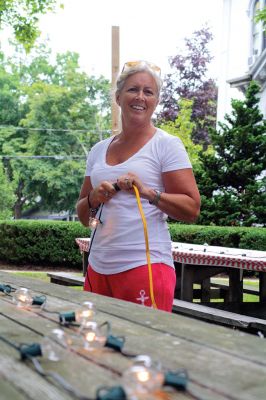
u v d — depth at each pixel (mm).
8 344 1229
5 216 23734
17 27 10680
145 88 2342
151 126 2451
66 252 10148
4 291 2039
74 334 1324
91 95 28938
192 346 1231
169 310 2295
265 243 8844
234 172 11742
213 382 977
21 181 30094
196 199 2314
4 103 31391
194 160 19062
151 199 2230
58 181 27828
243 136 11781
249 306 5328
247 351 1188
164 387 930
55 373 1007
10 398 873
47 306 1752
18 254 10336
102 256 2334
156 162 2336
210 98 28578
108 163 2467
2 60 34250
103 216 2354
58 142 28438
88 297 1968
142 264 2242
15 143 29094
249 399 893
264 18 10609
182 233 9539
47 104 28109
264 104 15242
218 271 5391
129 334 1354
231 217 11172
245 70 16828
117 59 8742
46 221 10555
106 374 1004
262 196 11367
